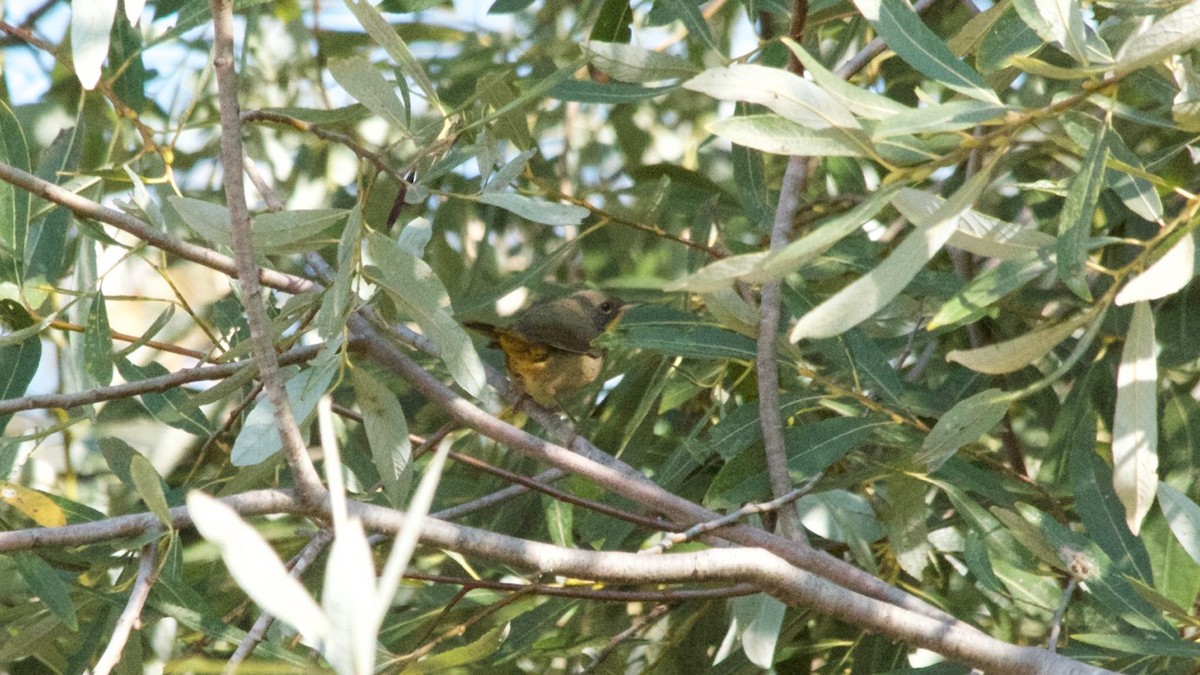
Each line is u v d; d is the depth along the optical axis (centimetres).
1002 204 986
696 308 918
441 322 562
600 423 889
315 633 313
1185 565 670
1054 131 524
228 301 859
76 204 699
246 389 1009
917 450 654
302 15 1141
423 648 673
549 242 1196
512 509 950
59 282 998
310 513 554
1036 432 947
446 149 658
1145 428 527
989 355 499
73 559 687
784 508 684
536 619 832
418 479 922
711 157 1246
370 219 1074
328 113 797
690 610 916
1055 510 780
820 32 1016
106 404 1033
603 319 1002
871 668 835
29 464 1012
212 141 1107
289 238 574
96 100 1088
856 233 849
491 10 838
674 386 897
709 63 762
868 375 757
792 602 591
